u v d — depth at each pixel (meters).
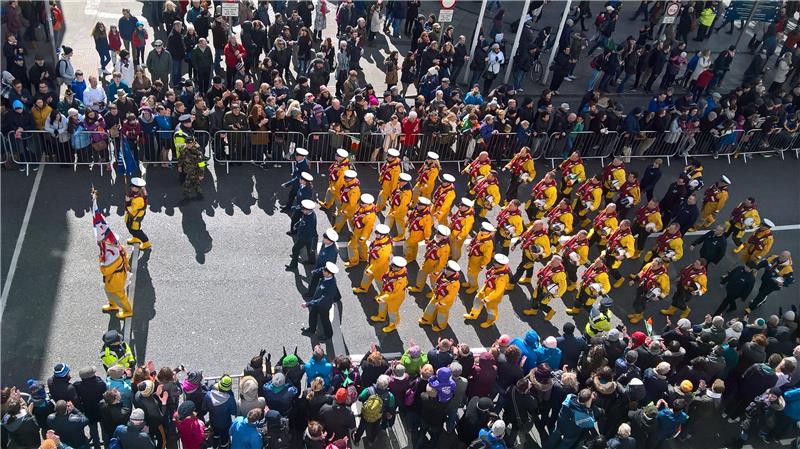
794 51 26.16
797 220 20.94
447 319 15.57
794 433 14.50
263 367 12.69
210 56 20.25
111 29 20.88
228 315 14.98
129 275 15.34
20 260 15.29
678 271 18.48
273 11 25.45
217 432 11.79
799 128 22.91
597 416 12.52
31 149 17.47
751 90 23.11
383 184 17.67
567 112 20.44
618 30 29.02
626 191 18.19
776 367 13.77
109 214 16.78
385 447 13.00
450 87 22.86
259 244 16.80
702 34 28.94
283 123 18.50
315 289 15.19
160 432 11.62
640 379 12.86
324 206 18.17
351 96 20.12
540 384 12.27
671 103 21.91
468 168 18.31
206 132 18.27
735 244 19.30
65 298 14.66
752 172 22.55
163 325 14.50
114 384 11.48
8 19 20.81
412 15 25.47
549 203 17.53
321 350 12.28
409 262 16.94
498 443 11.18
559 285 15.23
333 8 26.52
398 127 19.09
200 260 16.08
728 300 16.88
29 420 10.72
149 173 18.19
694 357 14.09
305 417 12.07
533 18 27.47
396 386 12.18
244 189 18.27
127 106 17.95
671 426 12.59
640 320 16.73
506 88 21.17
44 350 13.64
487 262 15.73
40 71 19.09
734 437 14.24
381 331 15.28
